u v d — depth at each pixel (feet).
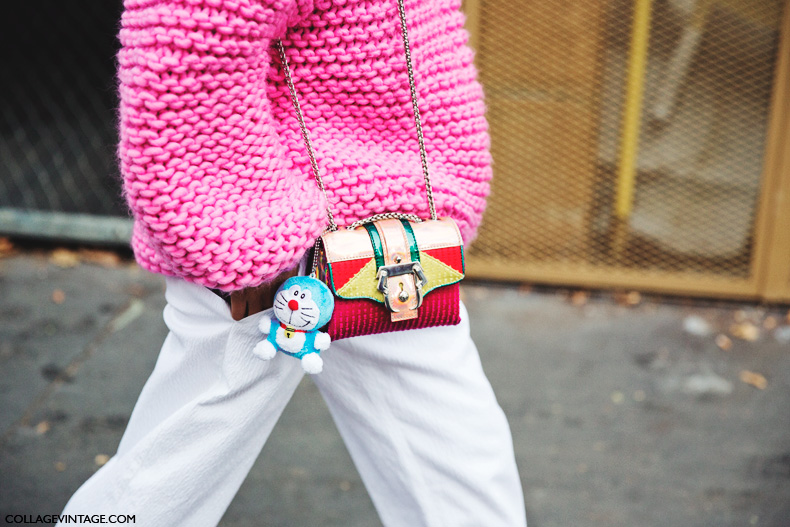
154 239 3.43
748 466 7.84
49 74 18.37
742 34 10.28
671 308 11.16
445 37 4.00
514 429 8.42
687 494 7.42
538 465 7.82
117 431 8.23
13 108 17.95
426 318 3.87
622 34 10.46
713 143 10.83
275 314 3.68
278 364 4.07
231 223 3.39
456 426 4.29
